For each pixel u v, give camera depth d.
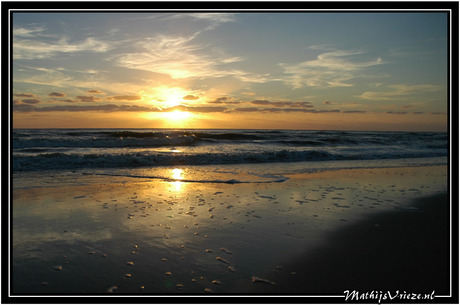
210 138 26.39
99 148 16.66
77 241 3.70
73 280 2.79
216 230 4.17
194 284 2.77
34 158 10.34
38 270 2.96
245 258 3.32
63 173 9.00
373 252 3.52
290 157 14.02
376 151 17.55
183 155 12.25
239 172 9.66
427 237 4.01
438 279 2.94
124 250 3.46
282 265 3.17
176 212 4.99
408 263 3.26
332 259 3.33
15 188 6.68
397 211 5.21
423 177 8.90
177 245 3.63
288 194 6.45
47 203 5.42
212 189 6.90
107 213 4.87
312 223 4.53
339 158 14.41
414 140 27.11
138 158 11.50
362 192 6.71
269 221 4.60
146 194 6.29
